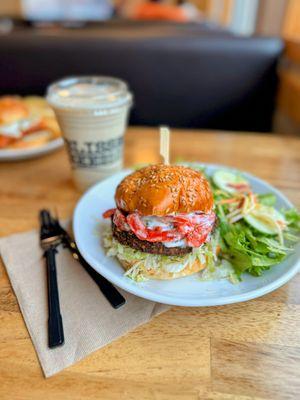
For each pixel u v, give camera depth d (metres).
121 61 2.12
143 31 2.58
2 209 1.06
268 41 2.09
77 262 0.83
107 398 0.53
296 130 2.02
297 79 1.94
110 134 1.11
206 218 0.81
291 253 0.83
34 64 2.12
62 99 1.08
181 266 0.77
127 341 0.63
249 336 0.65
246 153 1.45
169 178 0.78
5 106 1.50
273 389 0.55
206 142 1.56
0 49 2.07
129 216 0.78
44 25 3.23
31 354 0.60
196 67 2.13
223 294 0.72
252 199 0.99
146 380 0.56
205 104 2.29
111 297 0.72
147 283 0.76
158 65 2.13
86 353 0.60
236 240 0.83
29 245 0.89
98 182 1.19
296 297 0.75
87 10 7.92
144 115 2.35
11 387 0.54
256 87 2.20
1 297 0.73
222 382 0.56
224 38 2.12
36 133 1.48
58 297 0.72
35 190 1.18
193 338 0.64
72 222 0.97
